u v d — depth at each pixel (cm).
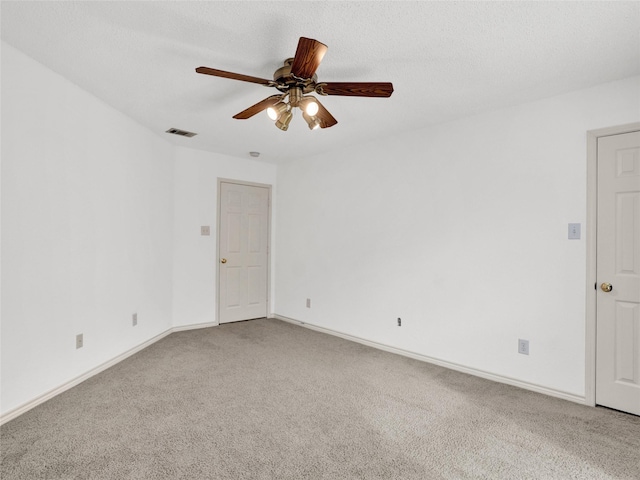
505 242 295
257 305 517
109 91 283
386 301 380
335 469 179
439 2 171
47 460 182
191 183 451
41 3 177
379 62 229
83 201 282
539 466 184
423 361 345
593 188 255
